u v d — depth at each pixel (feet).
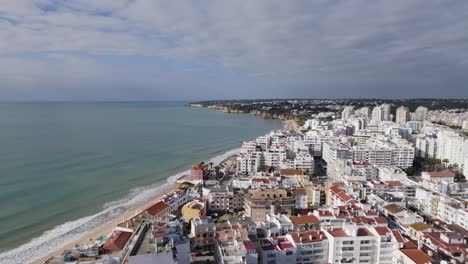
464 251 271.28
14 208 449.89
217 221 399.03
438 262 253.03
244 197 451.12
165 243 229.04
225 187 504.43
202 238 320.09
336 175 612.70
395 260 284.20
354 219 331.77
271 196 423.64
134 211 459.73
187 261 241.14
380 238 289.74
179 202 471.62
